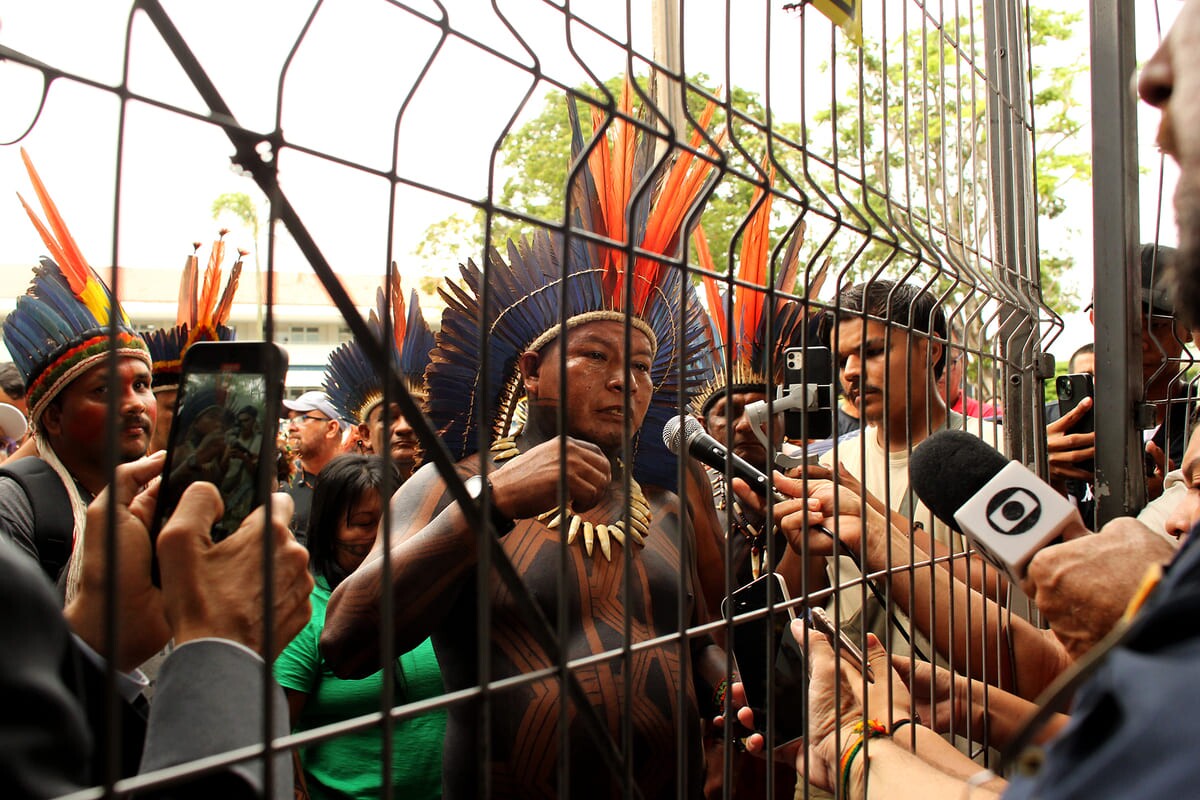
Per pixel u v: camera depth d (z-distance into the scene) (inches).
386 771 24.5
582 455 47.6
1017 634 62.1
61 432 62.2
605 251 57.5
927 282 50.3
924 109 52.1
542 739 49.7
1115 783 19.1
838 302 41.7
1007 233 78.6
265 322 23.4
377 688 72.1
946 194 55.5
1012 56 81.4
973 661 59.4
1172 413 92.4
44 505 59.6
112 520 19.2
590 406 57.1
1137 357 76.6
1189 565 20.9
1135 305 76.0
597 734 31.5
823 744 49.9
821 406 60.4
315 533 79.0
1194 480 53.6
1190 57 24.6
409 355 90.4
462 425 60.2
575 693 30.9
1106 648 22.4
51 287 62.4
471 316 60.1
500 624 51.8
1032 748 22.8
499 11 28.1
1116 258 75.5
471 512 27.9
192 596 27.7
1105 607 40.9
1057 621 42.7
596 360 57.3
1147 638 20.5
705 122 46.6
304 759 71.9
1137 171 76.7
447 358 60.1
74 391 61.2
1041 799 21.0
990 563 49.4
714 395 81.7
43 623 20.2
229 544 28.6
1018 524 44.7
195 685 26.0
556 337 57.9
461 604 53.2
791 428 60.3
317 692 72.1
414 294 92.0
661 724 53.2
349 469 79.3
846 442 89.2
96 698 27.0
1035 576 43.2
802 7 39.2
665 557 58.8
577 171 30.0
